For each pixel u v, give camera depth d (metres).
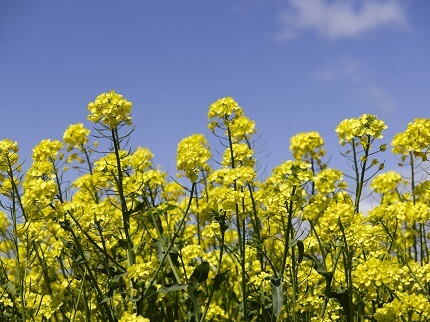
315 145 1.65
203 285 1.52
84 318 1.34
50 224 1.34
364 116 1.33
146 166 1.71
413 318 1.24
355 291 1.30
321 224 1.26
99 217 1.28
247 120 1.59
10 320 1.30
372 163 1.33
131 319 1.12
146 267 1.22
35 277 1.46
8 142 1.25
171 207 1.31
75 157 1.51
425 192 1.52
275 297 1.17
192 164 1.20
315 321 1.27
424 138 1.41
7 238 1.25
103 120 1.23
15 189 1.26
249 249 1.39
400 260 1.39
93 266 1.30
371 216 1.40
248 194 1.29
